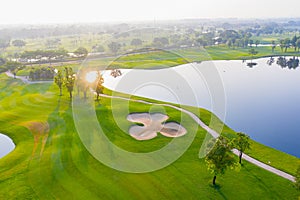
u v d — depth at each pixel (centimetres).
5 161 2639
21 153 2797
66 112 3738
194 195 2119
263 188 2234
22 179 2327
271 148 3097
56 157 2633
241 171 2473
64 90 4875
